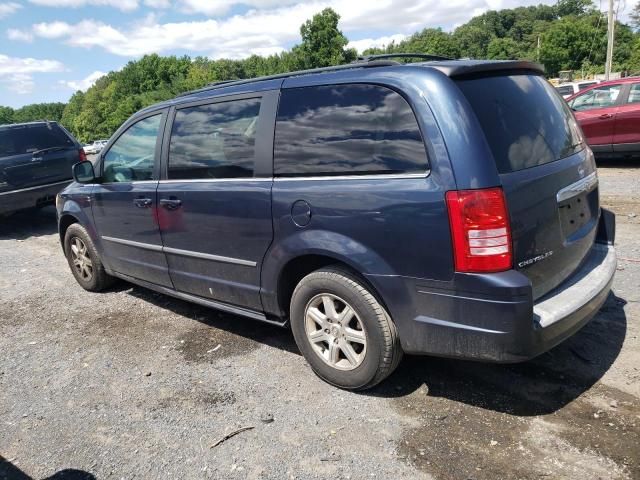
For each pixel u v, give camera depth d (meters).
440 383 3.36
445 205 2.66
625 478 2.46
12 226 10.20
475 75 2.93
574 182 3.18
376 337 3.07
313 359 3.47
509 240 2.65
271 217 3.39
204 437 3.02
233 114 3.71
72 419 3.32
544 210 2.89
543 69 3.53
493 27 138.62
